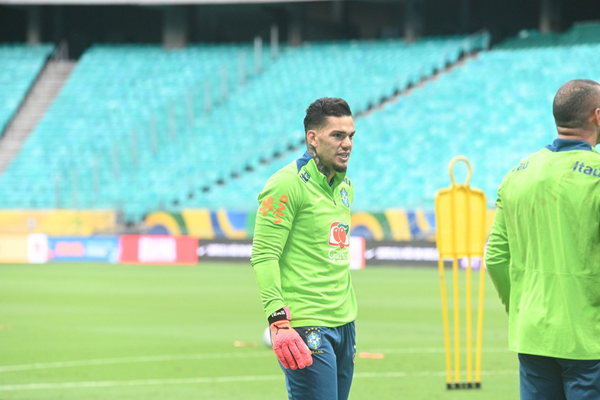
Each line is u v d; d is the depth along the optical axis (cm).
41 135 12038
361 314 5116
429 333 4319
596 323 1338
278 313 1480
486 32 11775
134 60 13112
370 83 11669
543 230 1377
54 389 2894
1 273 8319
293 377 1538
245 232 9331
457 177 9731
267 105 11881
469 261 2695
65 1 12550
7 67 13000
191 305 5697
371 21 13175
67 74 13212
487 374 3125
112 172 11225
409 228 8575
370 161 10350
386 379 3038
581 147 1383
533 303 1392
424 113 10919
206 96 12031
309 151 1579
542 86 10675
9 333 4391
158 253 9519
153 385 2972
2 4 12825
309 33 13388
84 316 5122
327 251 1559
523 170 1433
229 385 2967
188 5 13050
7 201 11025
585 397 1335
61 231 9969
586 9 12006
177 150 11438
